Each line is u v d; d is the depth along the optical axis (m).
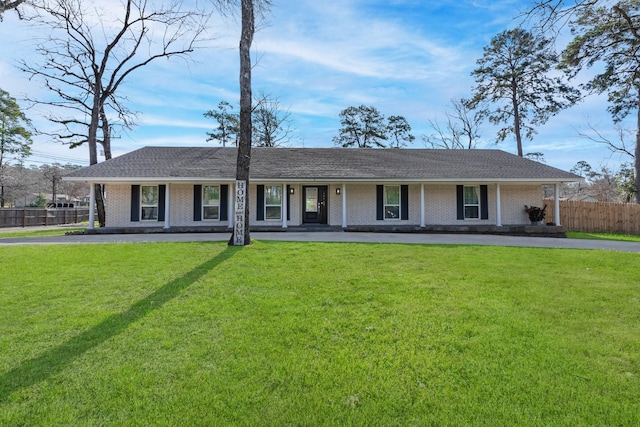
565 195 51.44
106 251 8.05
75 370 2.83
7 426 2.16
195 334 3.53
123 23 16.27
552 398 2.44
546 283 5.45
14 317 3.98
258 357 3.05
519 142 26.31
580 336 3.47
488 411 2.30
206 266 6.49
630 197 25.00
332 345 3.29
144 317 3.97
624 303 4.49
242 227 9.12
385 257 7.49
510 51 25.48
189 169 14.45
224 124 33.59
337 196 15.70
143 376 2.73
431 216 15.84
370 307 4.31
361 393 2.52
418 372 2.80
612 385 2.59
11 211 22.78
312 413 2.29
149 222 14.70
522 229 14.86
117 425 2.17
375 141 35.44
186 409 2.33
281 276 5.80
